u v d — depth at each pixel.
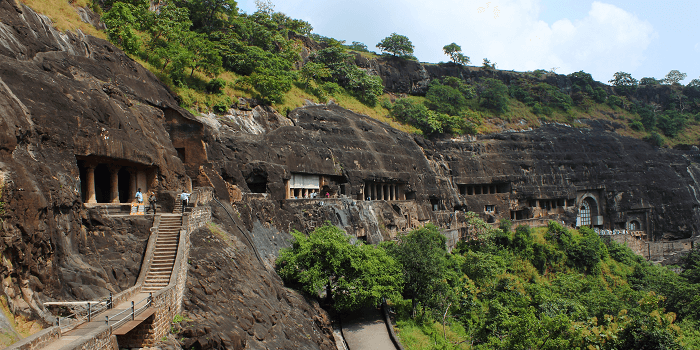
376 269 35.88
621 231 90.25
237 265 27.25
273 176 45.94
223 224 31.59
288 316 28.27
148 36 52.97
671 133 125.88
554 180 91.69
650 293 33.56
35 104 21.77
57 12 37.16
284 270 34.44
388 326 36.06
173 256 22.47
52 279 17.70
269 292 28.48
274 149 49.22
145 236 24.11
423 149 80.94
